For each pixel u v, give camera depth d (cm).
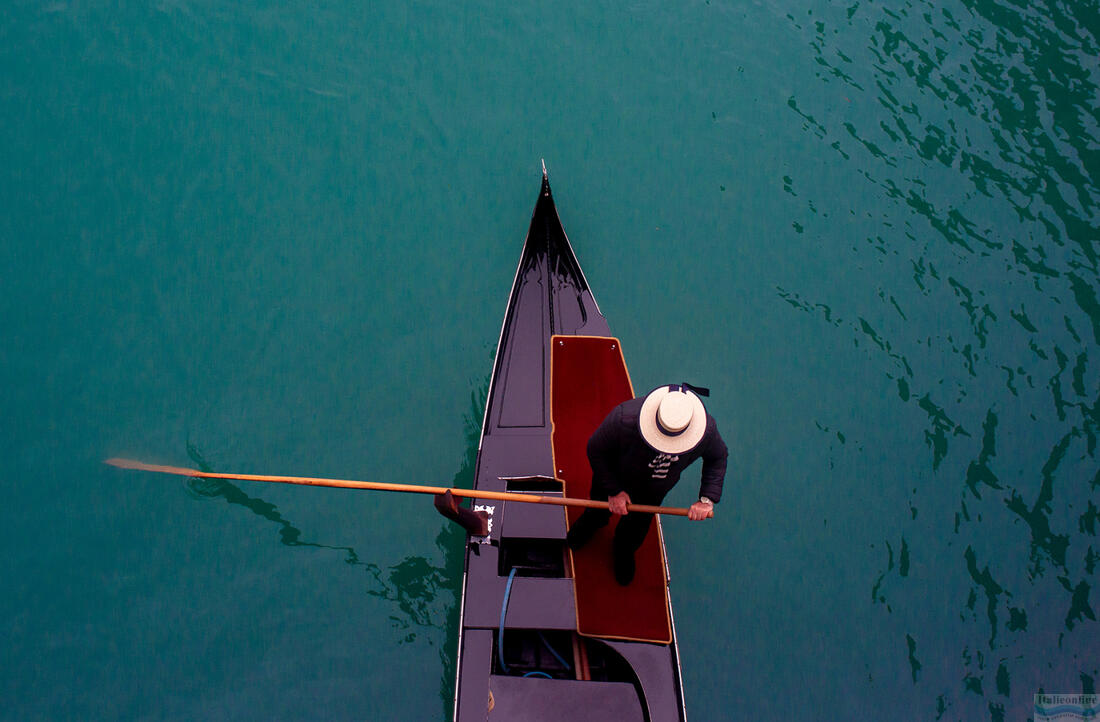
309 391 703
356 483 571
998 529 668
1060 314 760
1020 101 864
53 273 735
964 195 815
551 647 552
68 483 655
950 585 646
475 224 788
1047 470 692
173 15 861
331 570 633
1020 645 625
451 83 857
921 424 711
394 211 791
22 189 767
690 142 841
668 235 793
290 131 820
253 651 601
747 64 888
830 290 771
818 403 718
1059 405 719
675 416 436
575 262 705
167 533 641
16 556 625
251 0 877
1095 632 630
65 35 840
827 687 607
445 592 625
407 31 878
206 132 812
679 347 739
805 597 638
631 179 820
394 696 589
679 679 514
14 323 710
